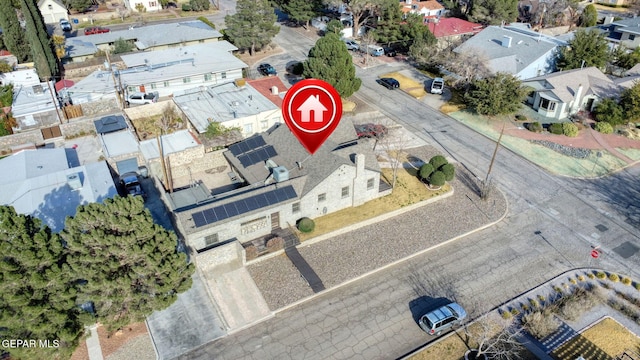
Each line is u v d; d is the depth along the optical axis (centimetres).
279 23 9631
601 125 5659
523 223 4131
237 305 3228
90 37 7644
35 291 2411
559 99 5734
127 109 5603
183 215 3469
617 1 11350
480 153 5178
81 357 2827
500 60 6762
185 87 6366
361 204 4241
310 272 3506
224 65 6525
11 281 2297
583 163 5053
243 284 3391
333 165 3897
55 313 2448
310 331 3075
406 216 4162
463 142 5388
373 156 4294
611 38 8106
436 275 3547
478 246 3850
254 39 7544
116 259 2655
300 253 3697
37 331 2400
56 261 2481
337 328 3100
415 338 3045
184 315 3144
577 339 3047
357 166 3956
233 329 3058
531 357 2912
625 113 5672
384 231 3969
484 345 2973
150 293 2761
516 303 3316
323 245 3791
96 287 2573
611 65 7212
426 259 3703
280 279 3447
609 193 4584
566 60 6700
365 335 3055
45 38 6209
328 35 5841
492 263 3678
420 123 5794
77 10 10231
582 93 5944
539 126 5634
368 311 3231
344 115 5872
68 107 5603
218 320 3119
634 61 7056
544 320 3112
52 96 5541
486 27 8262
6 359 2702
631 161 5125
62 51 6881
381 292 3388
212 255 3453
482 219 4144
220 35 7825
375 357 2914
